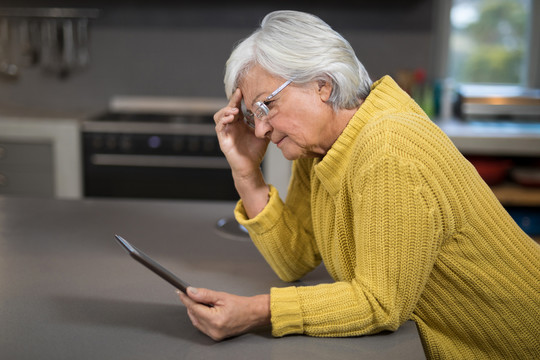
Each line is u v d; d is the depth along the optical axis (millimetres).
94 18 4324
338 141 1269
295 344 1168
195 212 2004
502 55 4285
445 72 4289
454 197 1171
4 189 3871
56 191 3846
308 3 4227
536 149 3455
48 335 1188
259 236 1471
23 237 1754
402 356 1122
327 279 1518
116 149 3787
